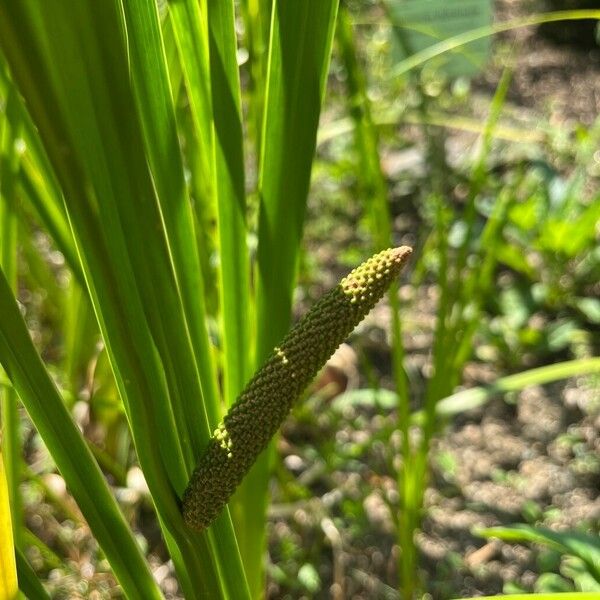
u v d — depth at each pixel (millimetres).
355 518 334
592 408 411
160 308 111
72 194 91
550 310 478
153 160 129
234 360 182
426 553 342
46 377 115
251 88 243
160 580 322
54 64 79
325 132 372
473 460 390
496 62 712
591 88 672
